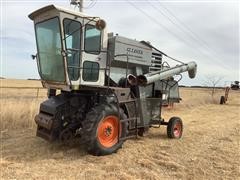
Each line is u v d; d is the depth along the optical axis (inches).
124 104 274.4
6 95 965.2
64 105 257.3
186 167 228.5
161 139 322.3
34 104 433.4
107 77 283.9
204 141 320.5
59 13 242.7
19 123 371.9
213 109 744.3
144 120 302.8
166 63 356.8
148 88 323.3
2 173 200.7
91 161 232.4
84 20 255.8
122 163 230.4
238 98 1413.6
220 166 233.1
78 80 255.3
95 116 239.8
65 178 194.9
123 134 264.4
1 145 281.3
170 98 362.6
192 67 386.3
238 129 409.7
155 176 204.7
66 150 261.3
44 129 267.0
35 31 284.0
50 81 271.7
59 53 251.1
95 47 267.6
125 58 294.5
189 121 486.6
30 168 212.5
